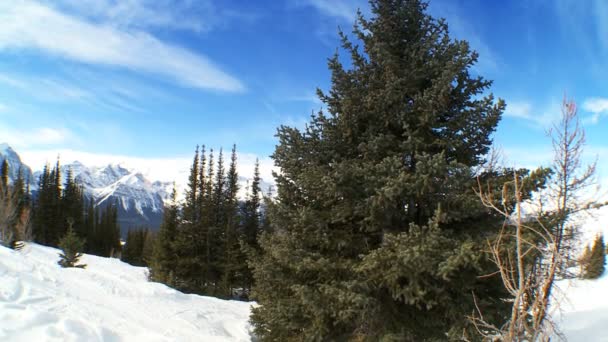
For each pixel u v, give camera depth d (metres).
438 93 7.02
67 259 20.34
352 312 6.46
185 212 30.02
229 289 26.31
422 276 6.17
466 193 6.59
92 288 10.12
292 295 7.89
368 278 6.53
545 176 6.06
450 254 5.68
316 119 8.31
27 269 9.38
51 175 56.12
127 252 62.66
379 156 7.48
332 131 8.05
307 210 7.39
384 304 6.86
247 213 30.52
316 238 7.42
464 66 6.96
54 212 54.16
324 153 8.14
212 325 10.29
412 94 7.77
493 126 7.25
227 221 30.36
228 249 27.14
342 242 7.26
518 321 3.84
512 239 5.75
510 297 6.45
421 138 6.94
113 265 29.81
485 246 5.85
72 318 5.95
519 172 6.90
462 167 6.23
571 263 5.57
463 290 6.22
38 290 7.52
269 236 8.69
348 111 7.61
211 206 30.77
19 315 5.52
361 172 6.85
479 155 7.82
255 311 9.00
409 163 7.75
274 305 7.87
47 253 29.42
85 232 59.38
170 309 10.50
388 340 6.32
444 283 6.28
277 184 8.62
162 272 25.78
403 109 7.29
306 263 6.89
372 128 7.61
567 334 9.62
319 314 6.61
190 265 27.62
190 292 26.19
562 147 7.98
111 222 73.19
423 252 5.61
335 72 8.10
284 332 7.96
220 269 27.39
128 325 7.02
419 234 5.99
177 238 28.62
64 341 5.03
